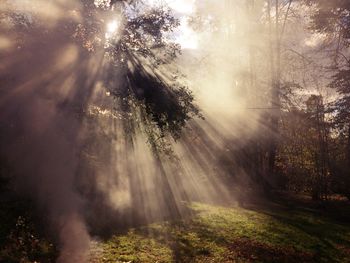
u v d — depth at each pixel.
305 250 13.93
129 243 12.34
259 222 18.62
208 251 12.57
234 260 11.88
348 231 18.45
